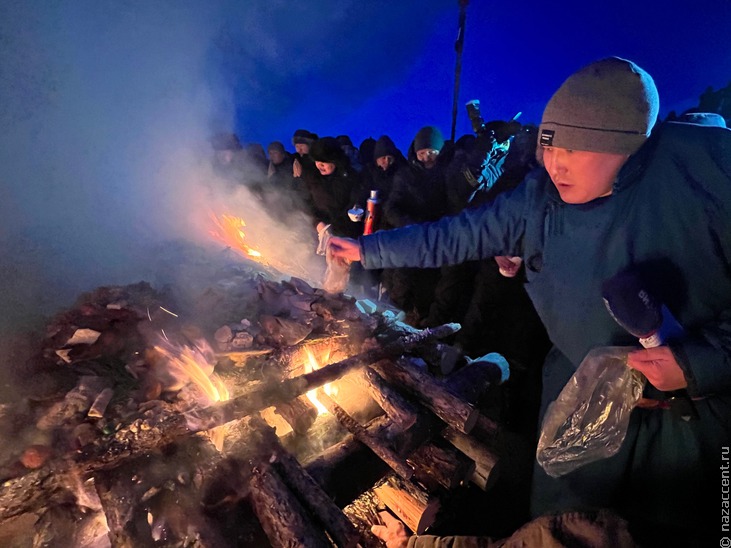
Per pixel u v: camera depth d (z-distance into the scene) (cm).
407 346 196
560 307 132
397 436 158
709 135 100
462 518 222
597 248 117
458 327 227
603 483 133
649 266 109
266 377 174
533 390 309
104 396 145
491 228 148
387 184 389
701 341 99
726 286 106
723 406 109
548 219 127
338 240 179
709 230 101
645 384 120
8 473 118
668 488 122
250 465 133
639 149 105
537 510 159
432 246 160
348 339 204
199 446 135
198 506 121
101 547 125
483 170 301
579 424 124
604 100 96
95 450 121
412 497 161
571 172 107
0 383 150
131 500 116
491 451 178
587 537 82
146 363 166
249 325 202
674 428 117
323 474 147
